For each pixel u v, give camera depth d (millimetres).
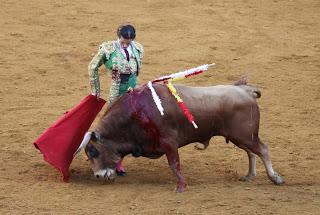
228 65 32938
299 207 17172
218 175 20078
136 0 44094
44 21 38875
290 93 29219
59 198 17750
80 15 40250
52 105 26844
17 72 30938
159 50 34719
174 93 18453
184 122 18531
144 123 18297
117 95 19297
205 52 34719
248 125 18922
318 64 33469
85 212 16766
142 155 18906
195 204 17266
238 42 36625
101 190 18391
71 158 19297
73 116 19469
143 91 18594
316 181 19672
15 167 20250
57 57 33344
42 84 29594
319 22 41281
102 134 18516
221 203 17312
